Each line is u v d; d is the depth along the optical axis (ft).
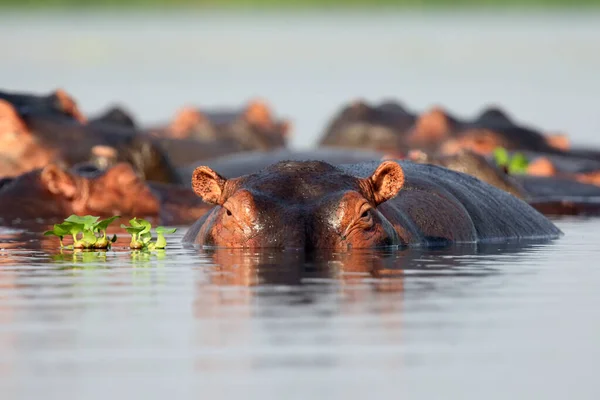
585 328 91.97
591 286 112.37
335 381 76.74
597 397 74.28
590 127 481.05
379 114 411.54
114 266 127.24
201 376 77.92
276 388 75.05
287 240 131.64
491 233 162.20
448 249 143.13
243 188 136.05
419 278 116.06
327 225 132.26
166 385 75.87
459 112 531.91
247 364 80.69
